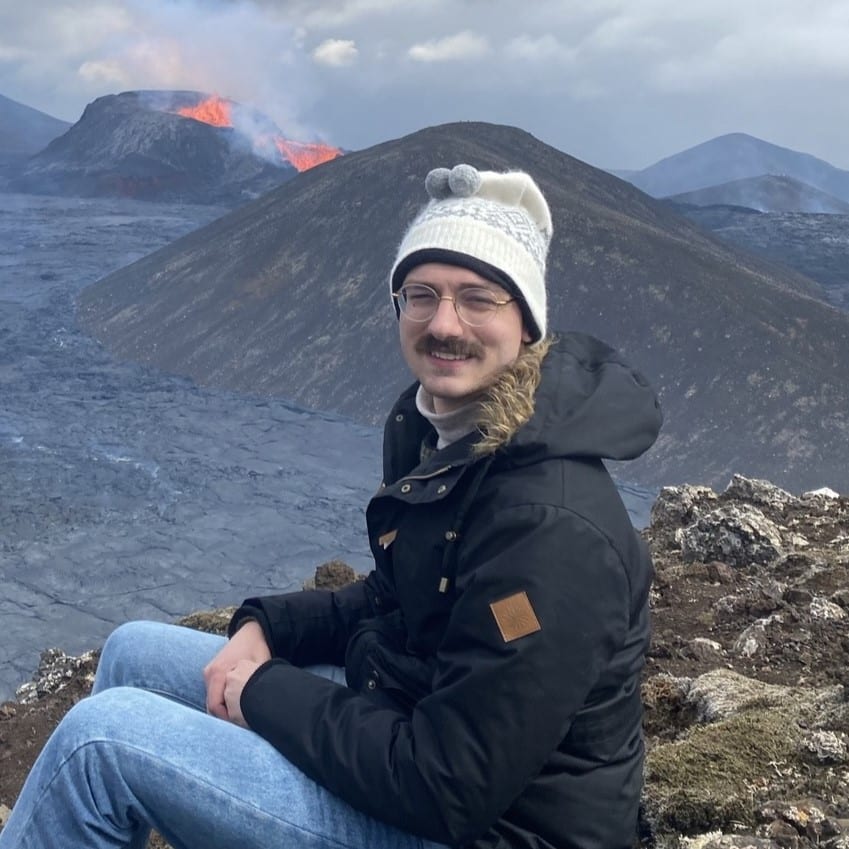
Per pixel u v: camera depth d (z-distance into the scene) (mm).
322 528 101375
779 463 98625
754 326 120125
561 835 2895
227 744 3008
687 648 5996
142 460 116125
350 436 123938
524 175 3295
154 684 3672
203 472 113875
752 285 133750
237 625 3830
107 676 3732
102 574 88062
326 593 3887
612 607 2750
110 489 108438
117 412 131375
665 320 122438
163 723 3004
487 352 3084
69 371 149750
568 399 2934
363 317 142375
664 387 112625
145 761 2924
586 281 130375
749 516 7801
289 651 3812
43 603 81812
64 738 2965
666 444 104938
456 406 3201
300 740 2980
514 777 2713
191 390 139500
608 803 2924
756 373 111938
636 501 94250
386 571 3312
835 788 3840
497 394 2951
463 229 3082
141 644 3732
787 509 8938
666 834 3797
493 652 2697
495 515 2824
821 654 5664
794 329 120188
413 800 2764
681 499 9156
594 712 2900
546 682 2658
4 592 83250
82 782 2924
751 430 104125
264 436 123438
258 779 2963
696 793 3854
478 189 3250
